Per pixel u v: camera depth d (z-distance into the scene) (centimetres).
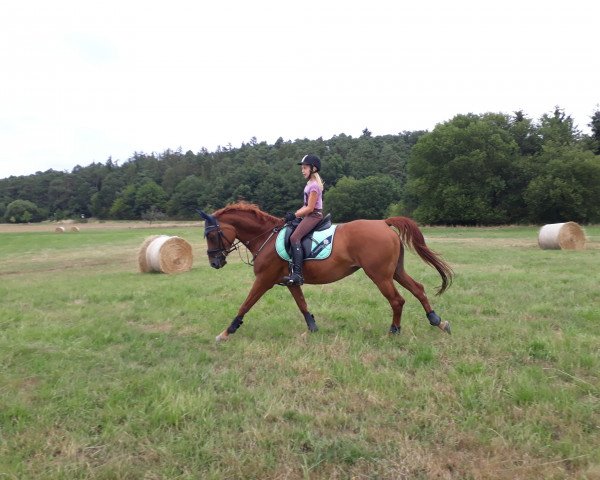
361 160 9962
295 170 8850
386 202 7600
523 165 4550
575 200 4044
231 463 324
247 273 1368
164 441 357
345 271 623
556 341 564
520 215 4738
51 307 910
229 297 940
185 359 551
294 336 639
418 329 650
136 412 404
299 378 481
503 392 426
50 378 494
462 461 324
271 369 514
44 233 5134
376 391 436
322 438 354
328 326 689
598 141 4947
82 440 359
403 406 408
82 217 10144
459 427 368
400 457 329
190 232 4622
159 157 14138
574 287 928
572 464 319
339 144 11881
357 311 769
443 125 5044
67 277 1434
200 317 772
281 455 336
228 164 11350
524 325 653
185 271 1504
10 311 844
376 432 364
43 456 339
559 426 370
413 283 635
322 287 1016
